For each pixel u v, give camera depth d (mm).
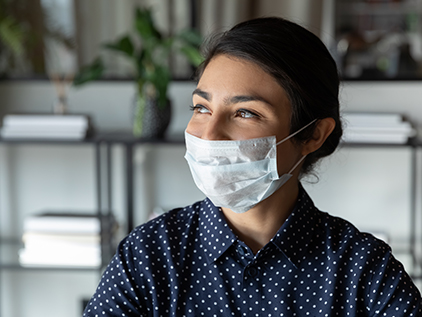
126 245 911
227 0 2121
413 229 2174
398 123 1920
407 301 856
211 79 841
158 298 871
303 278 870
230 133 854
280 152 869
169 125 2064
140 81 1999
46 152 2352
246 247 865
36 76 2229
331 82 886
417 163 2203
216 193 879
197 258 890
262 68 815
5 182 2379
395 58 2121
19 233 2404
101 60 2078
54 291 2455
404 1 2084
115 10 2178
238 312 856
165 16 2162
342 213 2258
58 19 2193
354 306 855
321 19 2119
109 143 1984
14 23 2176
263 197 876
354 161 2227
